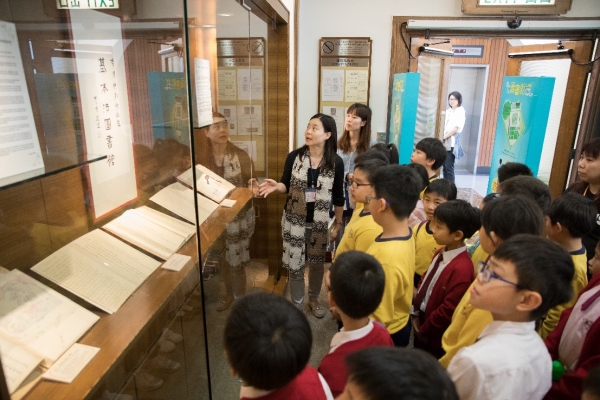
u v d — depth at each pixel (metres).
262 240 2.48
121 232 1.34
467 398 0.89
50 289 1.02
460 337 1.18
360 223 1.73
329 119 2.23
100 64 1.29
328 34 3.46
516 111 3.33
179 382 1.34
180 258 1.29
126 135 1.46
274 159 2.92
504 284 0.91
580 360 1.10
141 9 1.35
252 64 2.09
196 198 1.29
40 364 0.84
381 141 3.63
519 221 1.20
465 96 6.40
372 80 3.53
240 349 0.76
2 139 0.90
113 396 0.98
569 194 1.50
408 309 1.43
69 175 1.22
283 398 0.80
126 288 1.13
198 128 1.44
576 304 1.24
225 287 1.59
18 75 0.96
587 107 3.37
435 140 2.42
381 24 3.41
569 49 3.33
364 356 0.60
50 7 1.06
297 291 2.54
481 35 3.41
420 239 2.01
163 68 1.38
